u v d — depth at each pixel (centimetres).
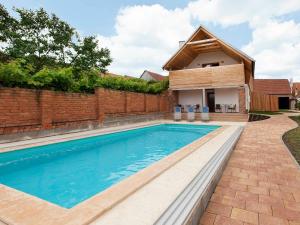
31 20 1756
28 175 530
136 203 262
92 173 548
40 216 239
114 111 1293
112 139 1011
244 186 385
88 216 232
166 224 217
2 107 722
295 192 359
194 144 635
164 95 1981
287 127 1185
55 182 484
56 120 920
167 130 1333
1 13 1565
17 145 700
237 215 288
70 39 1980
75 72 1362
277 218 280
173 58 1908
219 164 432
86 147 840
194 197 278
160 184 322
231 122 1509
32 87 861
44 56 1811
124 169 582
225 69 1772
